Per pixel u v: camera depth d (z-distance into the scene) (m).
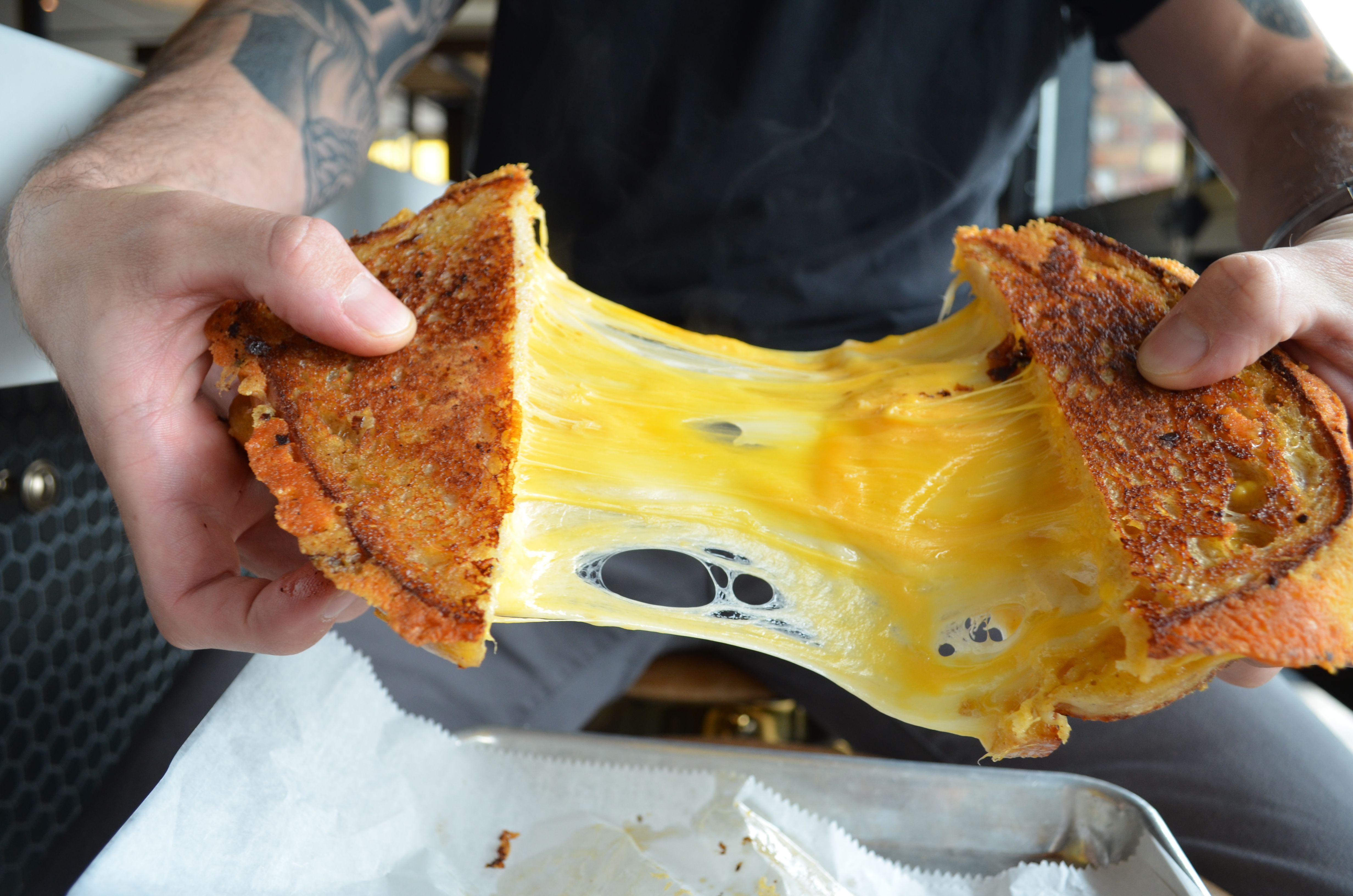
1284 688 0.38
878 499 0.24
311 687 0.29
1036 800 0.28
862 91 0.43
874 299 0.45
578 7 0.44
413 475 0.21
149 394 0.24
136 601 0.46
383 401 0.22
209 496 0.26
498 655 0.39
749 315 0.45
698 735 0.51
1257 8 0.42
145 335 0.23
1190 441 0.22
